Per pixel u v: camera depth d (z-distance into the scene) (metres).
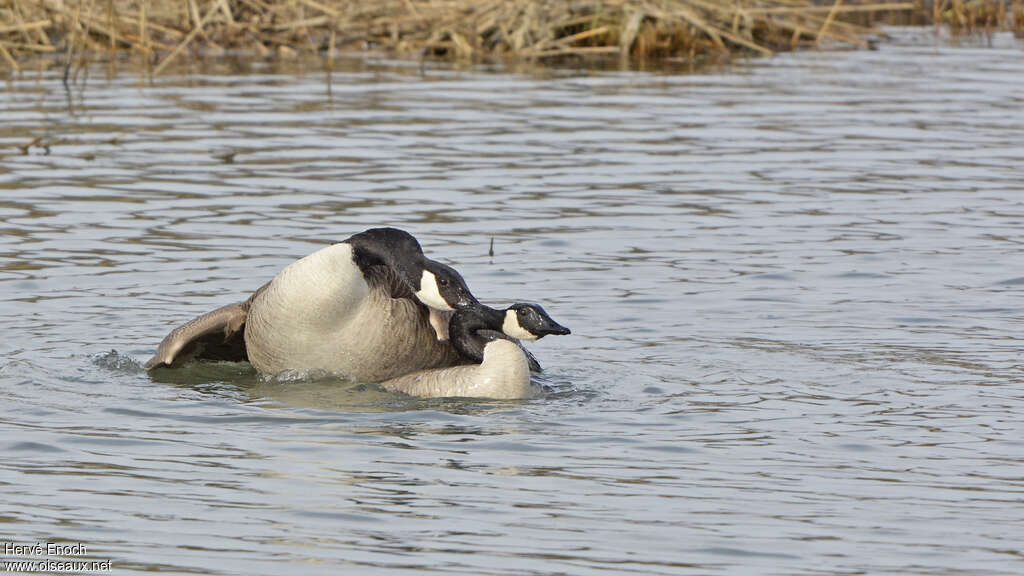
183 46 30.31
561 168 21.47
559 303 15.02
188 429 11.19
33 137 22.95
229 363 13.60
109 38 31.78
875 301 15.02
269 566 8.46
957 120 25.19
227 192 19.81
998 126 24.72
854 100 27.08
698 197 19.84
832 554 8.69
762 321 14.40
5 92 26.73
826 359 13.14
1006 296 15.15
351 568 8.44
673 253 17.05
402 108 25.84
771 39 34.66
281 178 20.64
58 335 13.88
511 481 9.96
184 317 14.58
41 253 16.77
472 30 32.41
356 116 25.06
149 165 21.34
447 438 10.98
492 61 31.48
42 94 26.61
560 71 30.23
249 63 30.62
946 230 18.03
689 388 12.38
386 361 12.90
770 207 19.30
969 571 8.45
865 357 13.18
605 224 18.36
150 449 10.64
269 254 16.89
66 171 20.88
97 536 8.90
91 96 26.48
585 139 23.47
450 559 8.58
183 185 20.19
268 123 24.38
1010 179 20.86
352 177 20.73
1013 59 31.95
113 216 18.53
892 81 29.14
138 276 15.96
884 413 11.58
